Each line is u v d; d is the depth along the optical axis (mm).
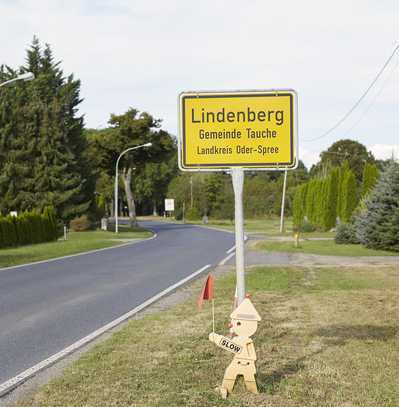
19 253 27531
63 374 6285
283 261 21109
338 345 7352
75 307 11281
